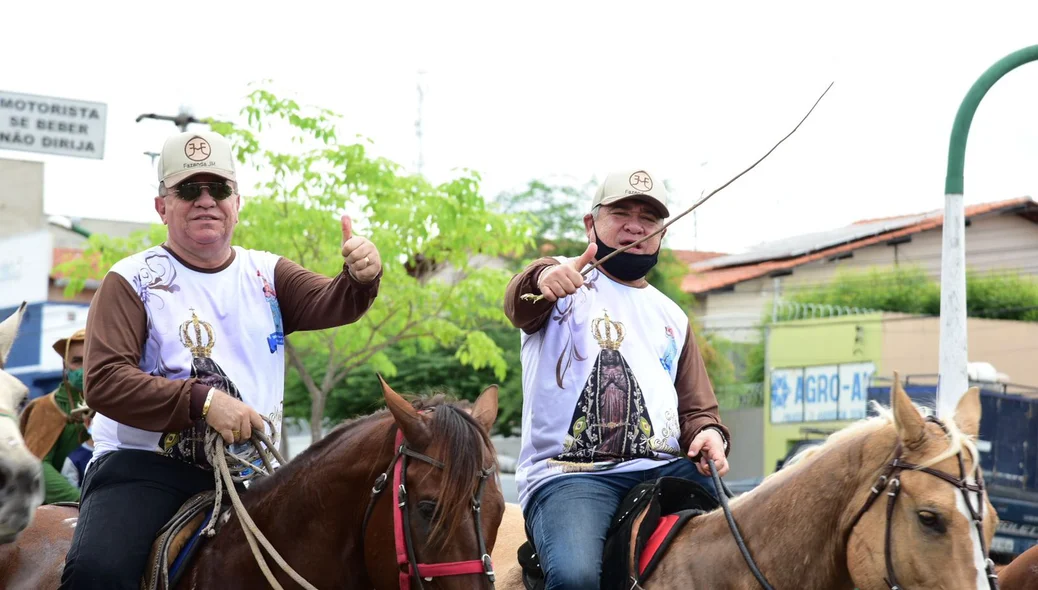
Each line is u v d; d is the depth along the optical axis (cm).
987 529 366
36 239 2225
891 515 375
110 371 415
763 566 414
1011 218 3262
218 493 422
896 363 2823
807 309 3078
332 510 404
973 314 3070
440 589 365
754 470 2969
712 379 3017
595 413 469
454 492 366
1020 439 1714
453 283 1555
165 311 442
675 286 2931
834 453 407
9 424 385
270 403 458
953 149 736
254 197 1433
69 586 408
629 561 435
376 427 406
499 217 1472
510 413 2425
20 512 373
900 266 3172
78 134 1097
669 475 473
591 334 477
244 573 409
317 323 470
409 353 1667
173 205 448
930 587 364
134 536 415
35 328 2252
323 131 1414
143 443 437
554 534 445
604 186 490
